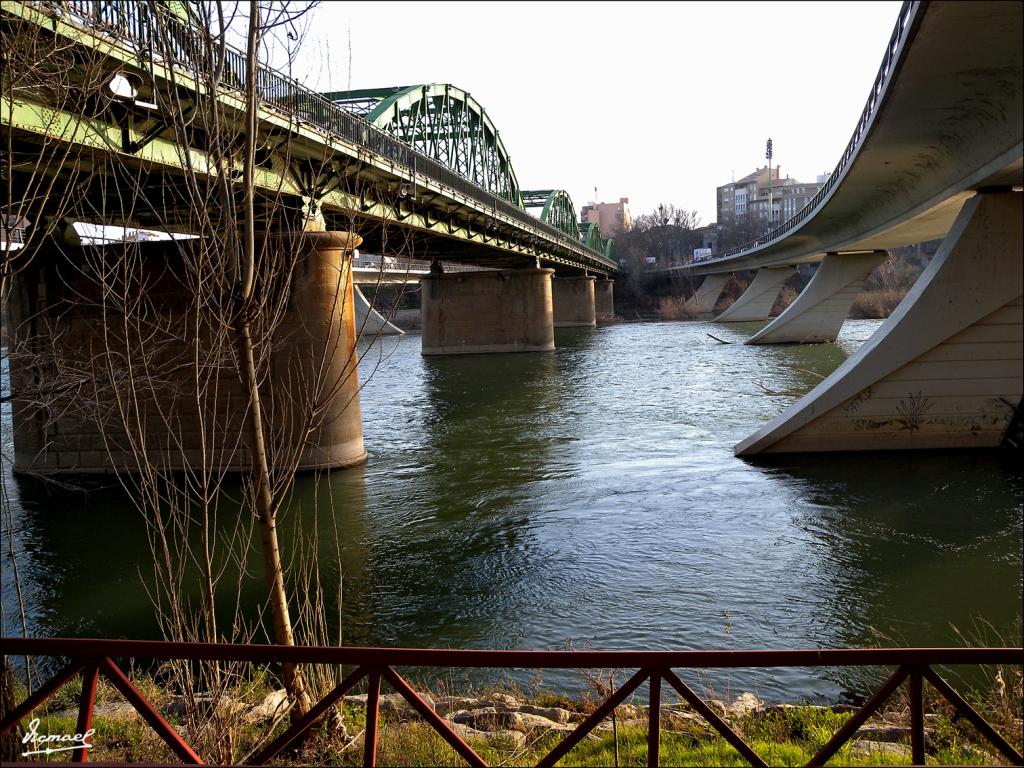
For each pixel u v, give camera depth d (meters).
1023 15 13.10
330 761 5.71
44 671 9.41
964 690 8.23
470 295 58.41
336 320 18.86
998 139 17.62
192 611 11.70
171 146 14.53
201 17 5.84
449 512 16.45
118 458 20.02
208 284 6.36
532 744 6.06
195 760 3.24
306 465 19.92
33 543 15.05
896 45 15.83
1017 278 19.12
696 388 33.97
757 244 79.50
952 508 15.43
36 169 6.98
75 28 7.94
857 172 27.38
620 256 170.12
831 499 16.34
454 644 10.39
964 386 19.58
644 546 13.94
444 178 30.86
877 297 94.50
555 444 23.12
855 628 10.50
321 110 18.77
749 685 8.85
